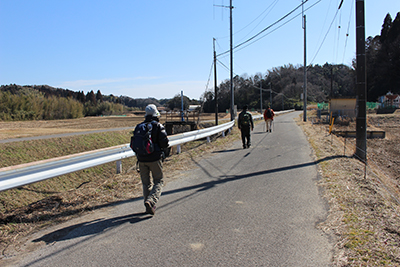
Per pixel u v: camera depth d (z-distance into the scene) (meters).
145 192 4.74
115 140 18.72
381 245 3.39
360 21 8.91
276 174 7.23
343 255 3.23
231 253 3.36
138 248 3.54
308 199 5.27
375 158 13.54
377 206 4.75
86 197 5.62
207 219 4.43
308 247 3.47
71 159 6.49
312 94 103.19
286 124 26.94
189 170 7.99
